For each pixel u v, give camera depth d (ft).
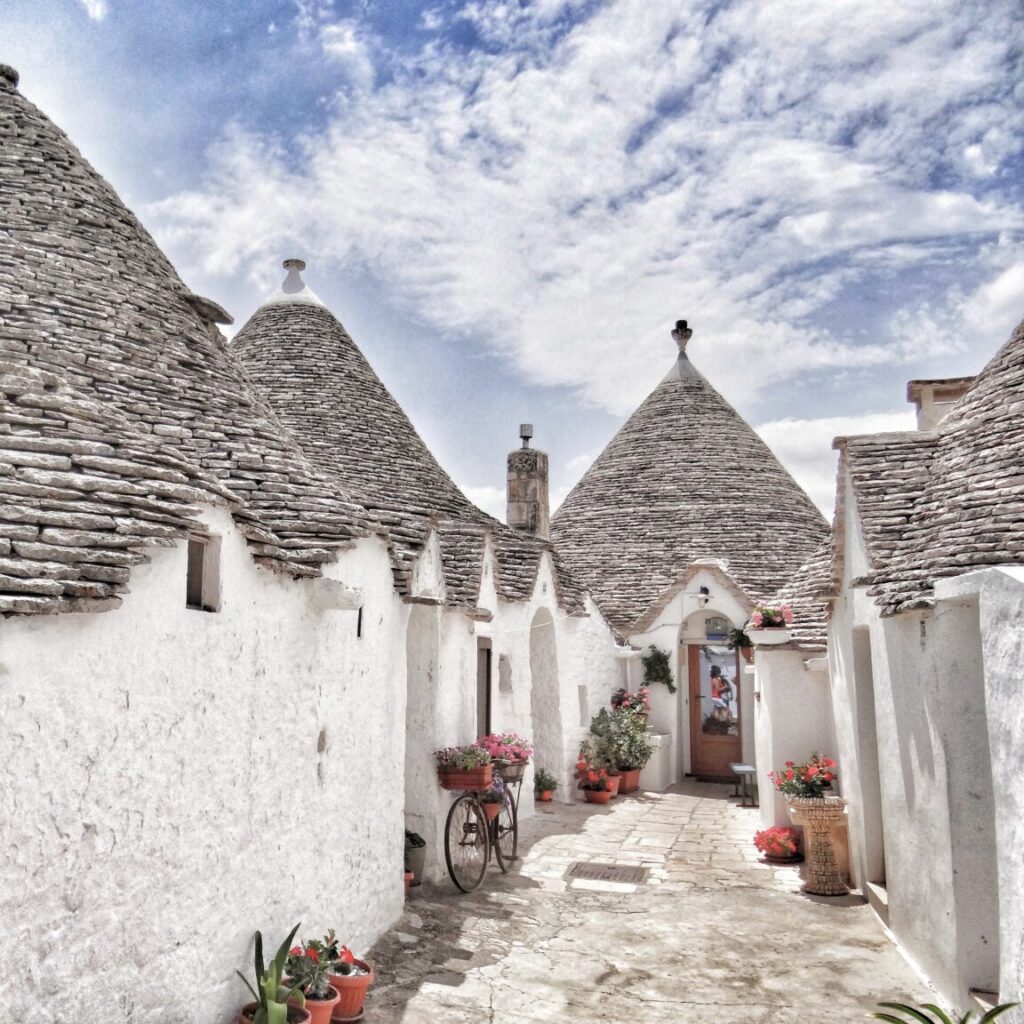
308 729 21.84
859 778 30.55
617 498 69.56
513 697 44.06
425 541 31.19
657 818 45.44
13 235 25.11
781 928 27.61
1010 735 16.89
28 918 13.52
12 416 17.02
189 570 18.30
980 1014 18.98
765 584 61.31
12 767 13.38
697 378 76.79
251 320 48.26
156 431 22.13
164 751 16.55
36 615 13.85
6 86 29.32
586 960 24.67
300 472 24.94
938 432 29.81
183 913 16.90
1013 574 17.10
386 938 25.50
